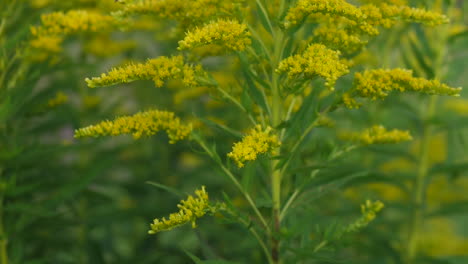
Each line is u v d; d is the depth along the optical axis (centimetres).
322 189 113
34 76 122
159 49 162
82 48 141
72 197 129
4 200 125
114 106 142
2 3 123
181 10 111
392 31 134
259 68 112
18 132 128
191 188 160
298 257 111
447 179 159
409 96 138
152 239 143
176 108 143
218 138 125
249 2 112
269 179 115
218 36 105
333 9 105
